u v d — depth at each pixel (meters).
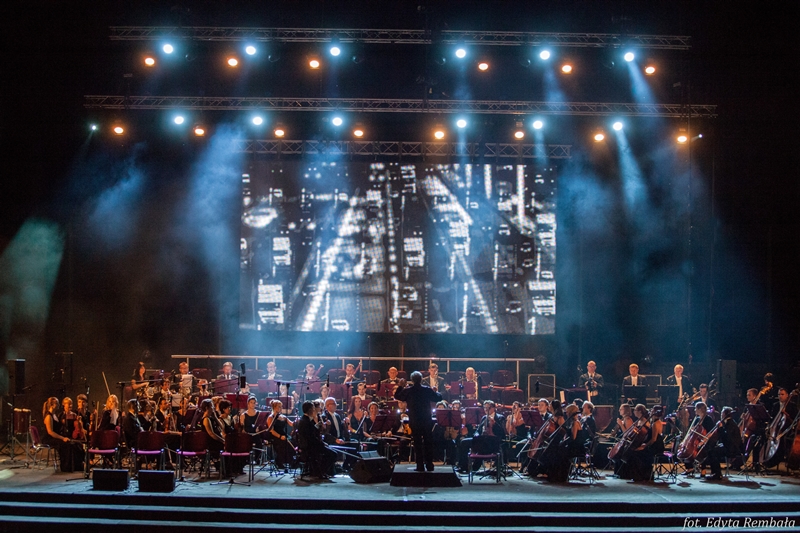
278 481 12.80
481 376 18.16
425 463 12.67
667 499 11.39
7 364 19.44
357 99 18.08
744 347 20.19
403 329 19.34
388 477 12.91
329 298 19.38
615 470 13.62
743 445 13.80
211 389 16.22
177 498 11.16
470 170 19.44
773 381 19.80
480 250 19.42
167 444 13.22
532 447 13.52
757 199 20.02
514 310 19.38
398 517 10.65
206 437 12.81
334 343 20.27
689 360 19.30
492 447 12.75
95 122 19.42
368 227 19.44
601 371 20.39
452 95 18.89
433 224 19.42
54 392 19.67
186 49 17.25
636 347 20.38
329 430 14.05
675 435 14.41
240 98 18.20
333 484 12.52
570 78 18.86
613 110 18.33
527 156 19.59
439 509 10.97
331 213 19.45
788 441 14.16
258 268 19.42
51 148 19.62
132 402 13.40
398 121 19.78
